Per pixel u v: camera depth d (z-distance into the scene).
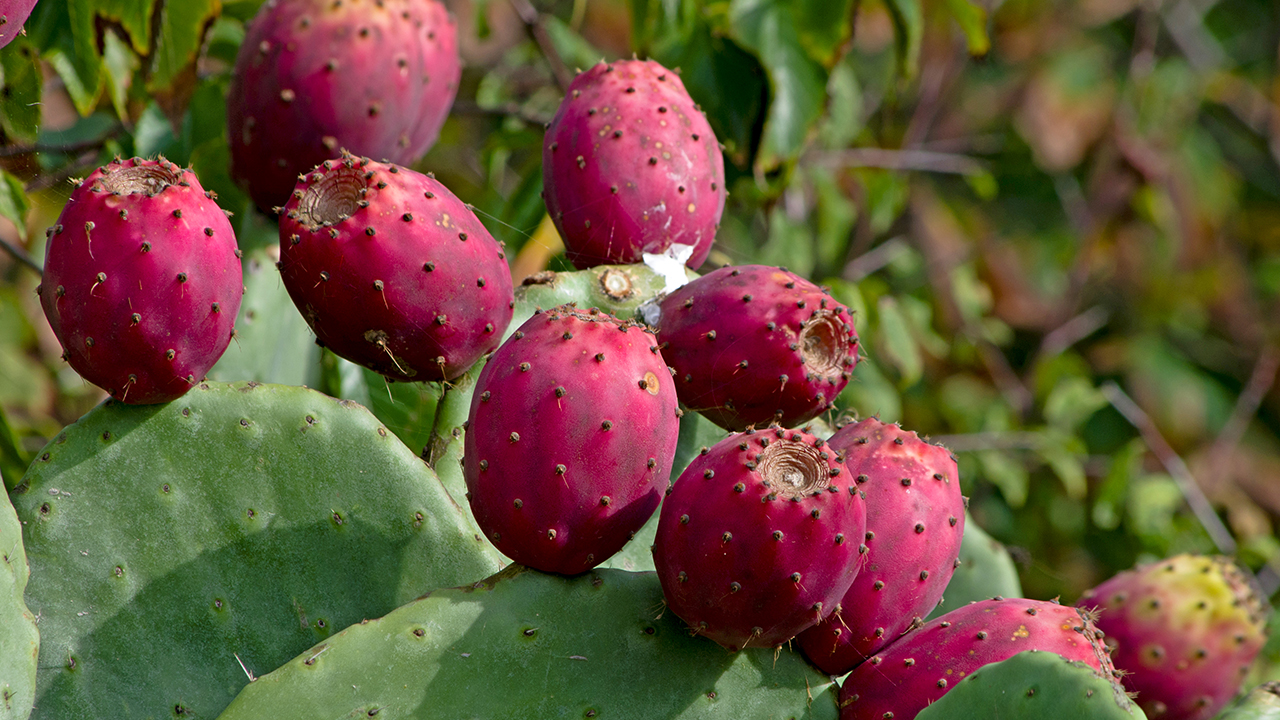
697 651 0.95
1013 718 0.91
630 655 0.95
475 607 0.94
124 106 1.26
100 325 0.94
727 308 0.99
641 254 1.05
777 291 0.98
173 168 0.95
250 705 0.93
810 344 0.99
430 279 0.96
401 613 0.94
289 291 0.97
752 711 0.95
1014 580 1.11
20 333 1.63
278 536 0.97
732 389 0.99
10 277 1.68
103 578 0.96
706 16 1.34
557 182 1.06
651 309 1.01
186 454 0.96
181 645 0.96
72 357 0.95
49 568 0.95
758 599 0.92
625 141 1.05
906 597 0.96
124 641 0.96
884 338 1.73
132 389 0.95
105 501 0.96
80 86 1.20
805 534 0.91
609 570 0.96
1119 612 1.06
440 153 1.94
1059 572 1.89
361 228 0.95
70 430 0.96
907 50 1.45
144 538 0.96
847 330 0.99
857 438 0.97
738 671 0.95
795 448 0.92
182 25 1.20
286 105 1.11
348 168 0.96
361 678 0.93
